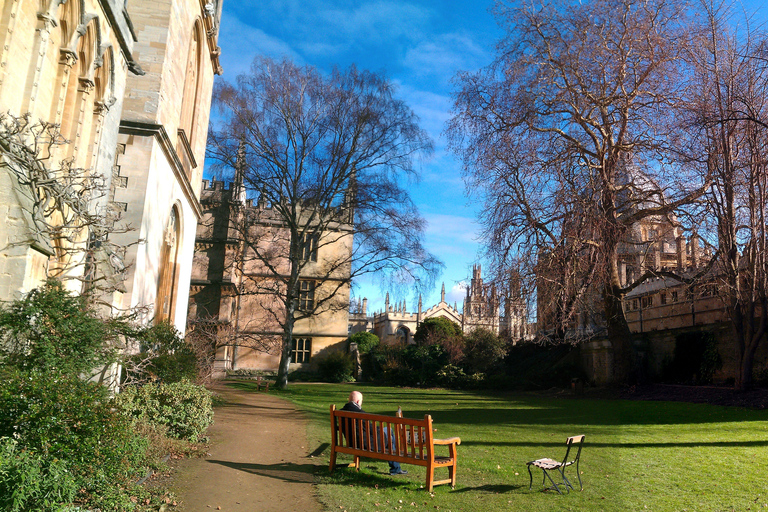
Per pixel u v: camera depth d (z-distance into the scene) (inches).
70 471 189.0
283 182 1069.1
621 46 837.2
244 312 1552.7
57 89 356.5
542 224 830.5
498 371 1400.1
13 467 161.9
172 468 280.1
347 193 1065.5
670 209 831.7
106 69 421.4
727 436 448.8
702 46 827.4
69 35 363.6
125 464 235.1
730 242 806.5
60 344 264.2
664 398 862.5
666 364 1155.3
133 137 534.6
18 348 246.7
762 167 783.7
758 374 876.6
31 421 186.4
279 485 261.9
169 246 689.0
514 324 890.7
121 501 200.1
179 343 560.1
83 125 401.1
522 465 326.0
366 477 283.1
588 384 1184.2
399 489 261.0
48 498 171.8
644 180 847.1
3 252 281.9
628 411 681.0
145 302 535.2
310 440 400.5
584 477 294.8
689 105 807.1
